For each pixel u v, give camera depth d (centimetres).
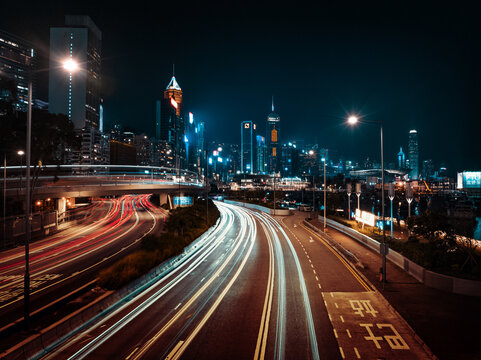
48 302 2058
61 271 2873
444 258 2420
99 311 1859
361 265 2833
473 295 2078
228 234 5147
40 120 5972
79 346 1462
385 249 2336
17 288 2378
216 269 2886
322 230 5300
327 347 1452
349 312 1858
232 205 12412
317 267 2925
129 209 9731
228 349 1428
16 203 5988
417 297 2061
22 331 1514
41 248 4034
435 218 2881
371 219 4284
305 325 1684
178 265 3056
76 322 1670
